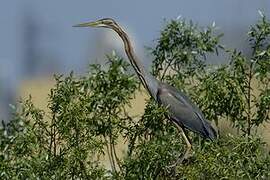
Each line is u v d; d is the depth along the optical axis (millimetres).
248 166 13578
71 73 14227
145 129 14367
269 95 15047
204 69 15672
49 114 14312
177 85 15711
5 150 14336
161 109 14203
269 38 15391
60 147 13867
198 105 15375
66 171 13703
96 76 14836
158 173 13969
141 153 13750
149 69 15953
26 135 13938
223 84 15039
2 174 13695
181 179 13469
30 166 13750
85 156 13664
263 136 15141
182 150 14344
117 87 14875
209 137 14516
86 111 13820
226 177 13312
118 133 14766
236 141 13734
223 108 15141
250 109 15219
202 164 13359
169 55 15844
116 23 14906
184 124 14570
